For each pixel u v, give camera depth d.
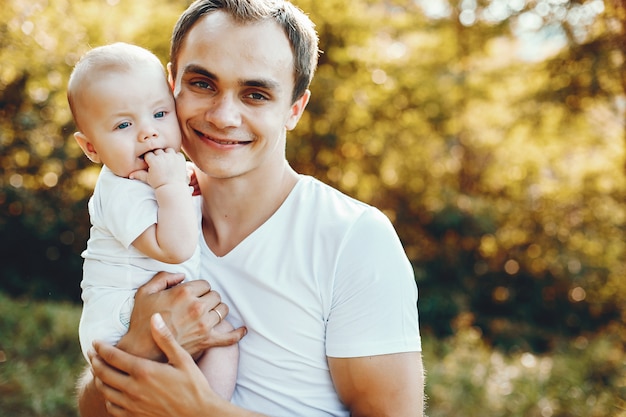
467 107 8.71
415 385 1.71
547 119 7.55
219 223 1.86
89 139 1.85
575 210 8.55
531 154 8.52
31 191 8.48
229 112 1.71
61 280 8.77
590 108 7.33
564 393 5.63
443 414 5.12
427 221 8.95
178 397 1.66
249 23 1.70
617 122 7.62
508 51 8.59
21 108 7.46
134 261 1.83
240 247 1.80
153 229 1.77
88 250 1.91
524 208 8.84
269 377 1.75
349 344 1.70
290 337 1.74
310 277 1.73
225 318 1.80
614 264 8.37
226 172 1.76
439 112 8.41
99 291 1.84
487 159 9.10
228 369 1.74
